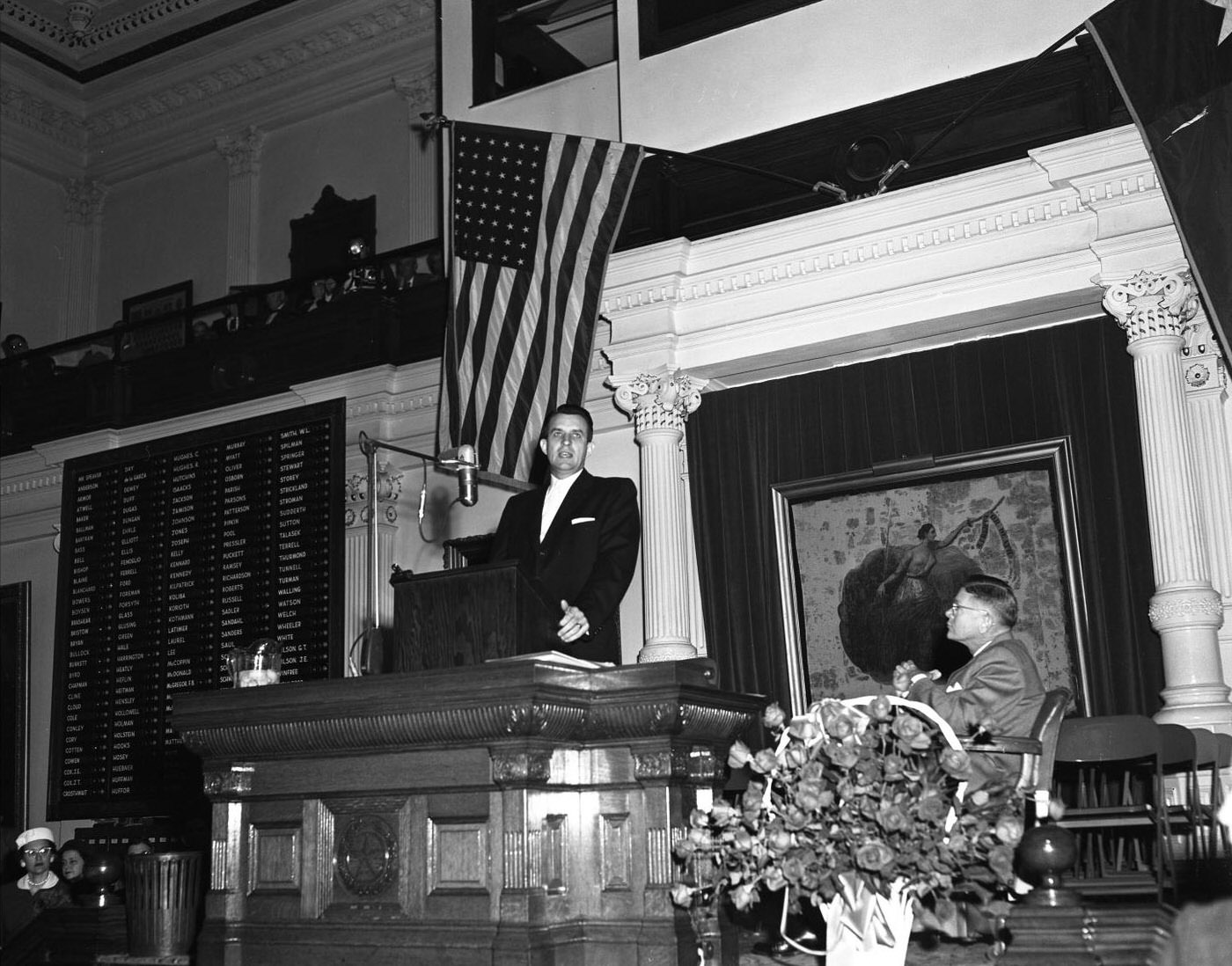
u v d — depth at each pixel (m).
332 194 13.84
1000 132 7.80
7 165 15.05
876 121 8.15
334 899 3.92
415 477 9.76
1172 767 6.05
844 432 8.16
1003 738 3.84
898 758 3.54
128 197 15.48
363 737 3.86
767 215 8.46
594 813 3.80
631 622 8.62
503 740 3.65
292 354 10.47
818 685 8.04
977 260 7.64
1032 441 7.58
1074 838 3.75
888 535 7.97
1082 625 7.29
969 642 4.56
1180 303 7.07
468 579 3.94
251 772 4.16
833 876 3.60
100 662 10.88
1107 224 7.25
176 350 11.13
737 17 8.95
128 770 10.57
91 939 5.42
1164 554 6.89
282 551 10.02
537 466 8.32
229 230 14.50
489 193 8.76
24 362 12.18
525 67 10.50
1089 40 7.52
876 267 7.92
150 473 10.88
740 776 6.47
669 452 8.41
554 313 8.48
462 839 3.76
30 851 7.38
